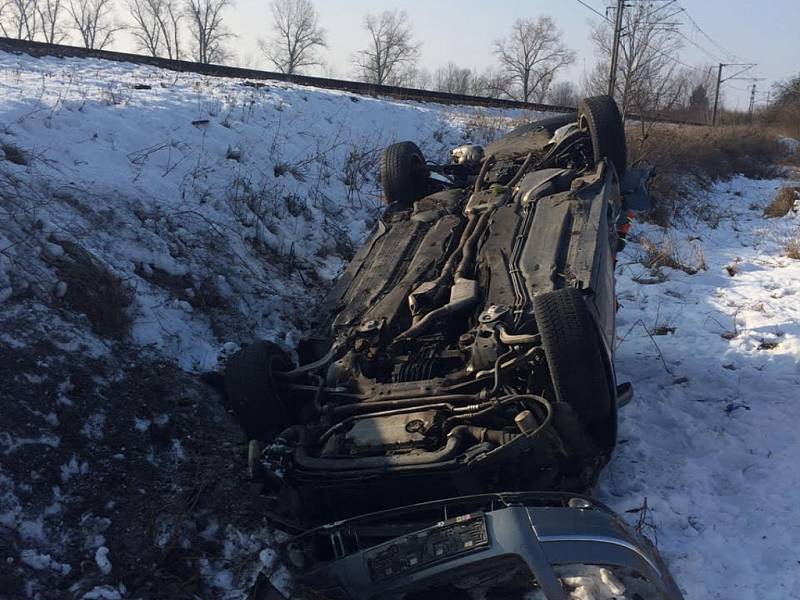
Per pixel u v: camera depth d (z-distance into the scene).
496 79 49.06
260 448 4.43
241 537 4.40
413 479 4.16
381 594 3.67
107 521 4.16
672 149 17.64
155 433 4.85
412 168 7.16
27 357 4.65
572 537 3.55
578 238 5.28
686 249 11.93
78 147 7.36
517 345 4.50
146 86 10.70
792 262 11.23
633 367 7.12
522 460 4.25
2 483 3.99
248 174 8.72
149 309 5.81
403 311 5.20
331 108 12.49
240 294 6.76
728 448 5.64
